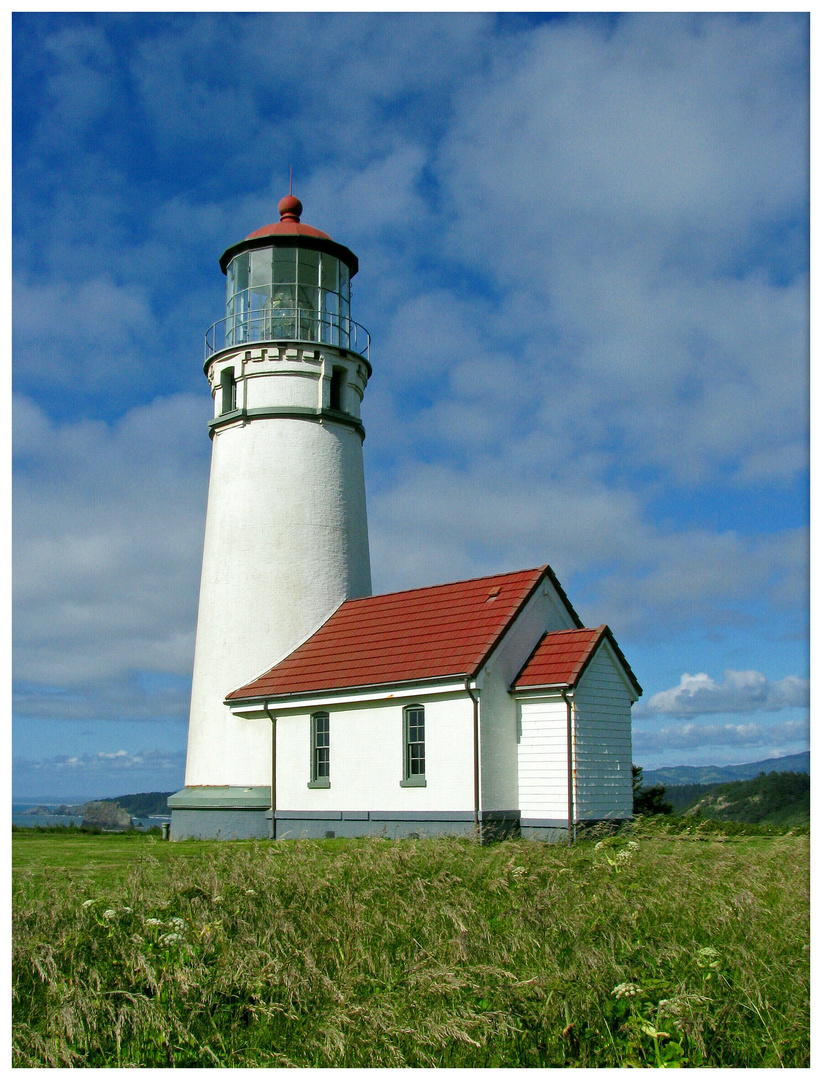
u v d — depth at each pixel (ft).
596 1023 25.38
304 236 100.42
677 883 38.65
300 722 86.02
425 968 27.94
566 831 71.92
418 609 86.99
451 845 48.49
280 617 93.25
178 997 26.16
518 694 75.97
